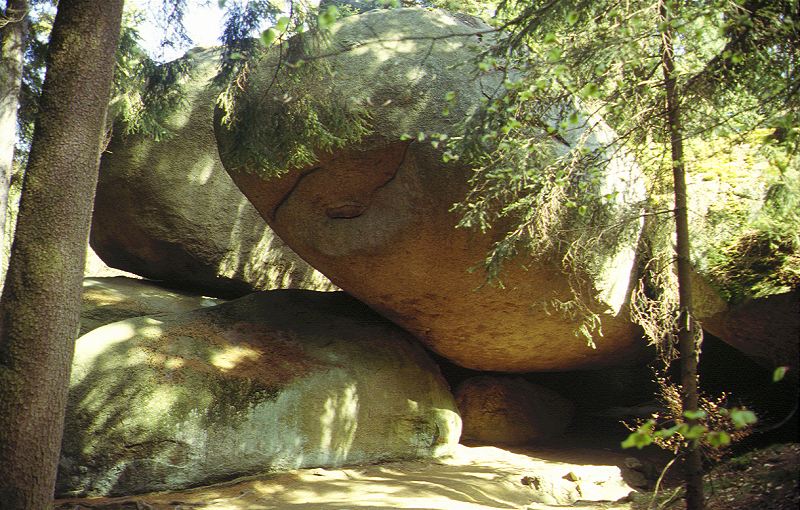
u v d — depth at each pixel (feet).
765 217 24.77
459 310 33.37
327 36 27.66
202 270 42.60
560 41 20.76
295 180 32.55
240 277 43.14
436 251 31.17
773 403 35.47
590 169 21.59
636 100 20.86
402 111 29.99
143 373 29.27
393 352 36.47
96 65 20.75
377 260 32.35
